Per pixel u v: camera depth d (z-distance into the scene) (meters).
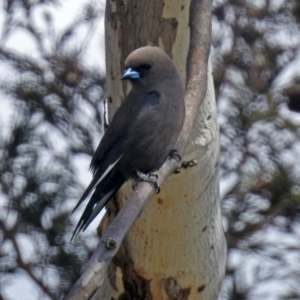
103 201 9.83
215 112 10.30
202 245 10.52
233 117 15.16
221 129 15.20
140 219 10.30
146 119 9.67
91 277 7.07
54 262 14.47
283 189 14.52
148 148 9.70
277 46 15.82
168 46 10.12
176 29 10.07
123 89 10.41
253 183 14.72
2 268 14.45
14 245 14.53
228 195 14.72
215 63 15.68
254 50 15.76
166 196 10.09
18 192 14.53
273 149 14.98
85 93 15.16
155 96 9.77
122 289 10.79
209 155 10.23
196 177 10.14
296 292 14.41
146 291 10.73
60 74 15.20
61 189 14.63
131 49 10.23
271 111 15.16
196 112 9.59
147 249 10.48
